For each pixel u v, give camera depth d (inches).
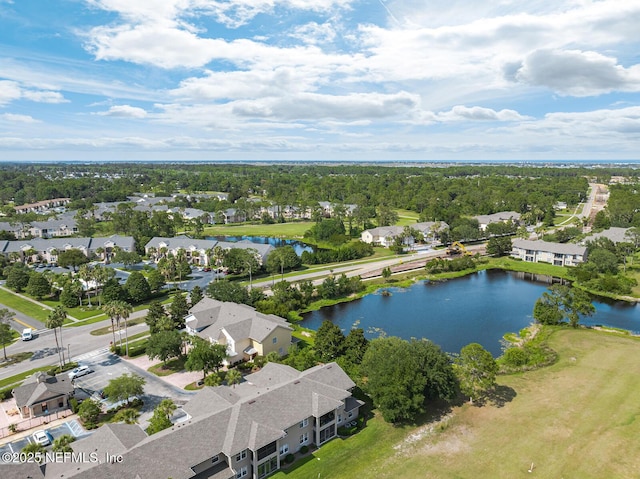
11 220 7411.4
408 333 3331.7
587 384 2445.9
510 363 2714.1
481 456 1851.6
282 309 3526.1
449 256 5944.9
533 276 5064.0
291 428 1861.5
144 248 6254.9
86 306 3966.5
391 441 1966.0
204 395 2010.3
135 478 1485.0
